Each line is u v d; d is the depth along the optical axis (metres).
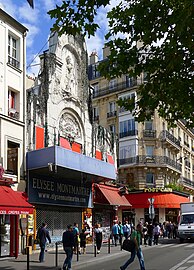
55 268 16.28
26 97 23.69
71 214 27.31
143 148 47.41
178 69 10.76
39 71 26.19
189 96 11.02
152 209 31.44
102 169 27.27
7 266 16.94
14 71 22.80
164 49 10.82
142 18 10.55
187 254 21.50
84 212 28.73
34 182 23.41
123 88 49.22
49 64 26.05
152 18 10.48
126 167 46.97
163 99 11.22
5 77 21.95
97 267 16.98
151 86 11.14
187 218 33.59
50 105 25.78
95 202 29.97
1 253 20.53
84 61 30.25
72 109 28.34
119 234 28.19
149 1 10.38
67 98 27.75
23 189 22.47
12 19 22.75
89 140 30.44
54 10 9.60
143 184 46.50
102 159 32.31
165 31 10.14
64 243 15.72
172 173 50.12
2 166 20.84
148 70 11.17
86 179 27.95
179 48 9.99
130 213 44.84
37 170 23.23
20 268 16.27
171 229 38.22
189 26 9.27
